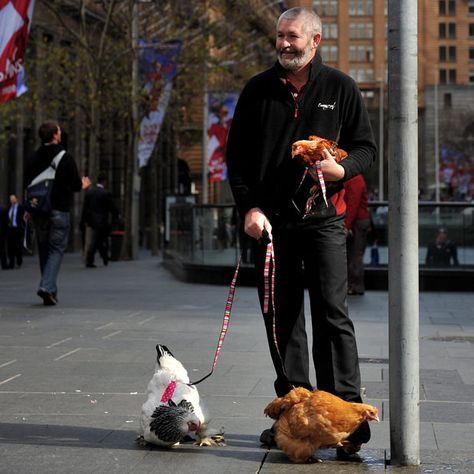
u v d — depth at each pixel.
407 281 6.73
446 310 18.28
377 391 9.52
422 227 23.70
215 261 24.56
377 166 148.62
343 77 7.33
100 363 11.17
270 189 7.29
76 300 19.25
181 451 7.09
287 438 6.75
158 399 7.18
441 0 194.75
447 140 145.38
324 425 6.61
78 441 7.38
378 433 7.71
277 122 7.29
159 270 31.89
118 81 40.59
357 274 21.41
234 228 24.06
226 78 45.81
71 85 39.84
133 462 6.79
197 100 57.97
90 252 33.50
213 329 14.41
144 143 40.34
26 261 40.00
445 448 7.20
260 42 47.75
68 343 12.84
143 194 67.56
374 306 18.77
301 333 7.45
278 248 7.35
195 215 25.50
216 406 8.72
